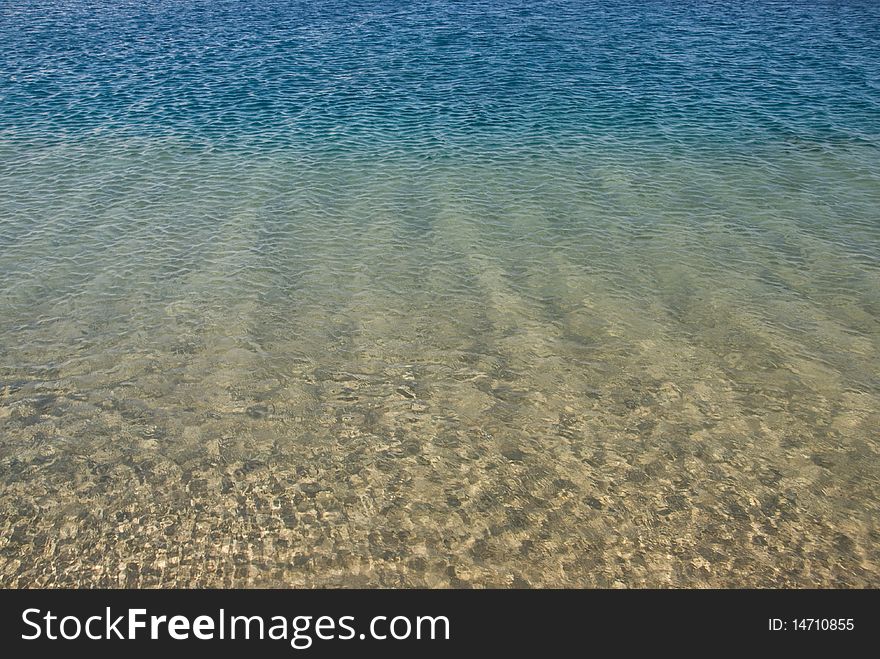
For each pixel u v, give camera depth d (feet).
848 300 60.54
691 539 39.06
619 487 42.39
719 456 44.57
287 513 40.47
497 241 71.00
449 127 103.65
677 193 81.92
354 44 150.10
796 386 50.42
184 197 80.38
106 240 70.49
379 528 39.70
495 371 52.29
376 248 69.51
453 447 45.39
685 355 53.83
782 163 90.02
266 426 46.85
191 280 63.57
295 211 77.25
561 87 122.11
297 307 59.67
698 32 158.61
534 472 43.52
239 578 36.88
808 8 183.11
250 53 142.51
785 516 40.34
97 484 42.06
